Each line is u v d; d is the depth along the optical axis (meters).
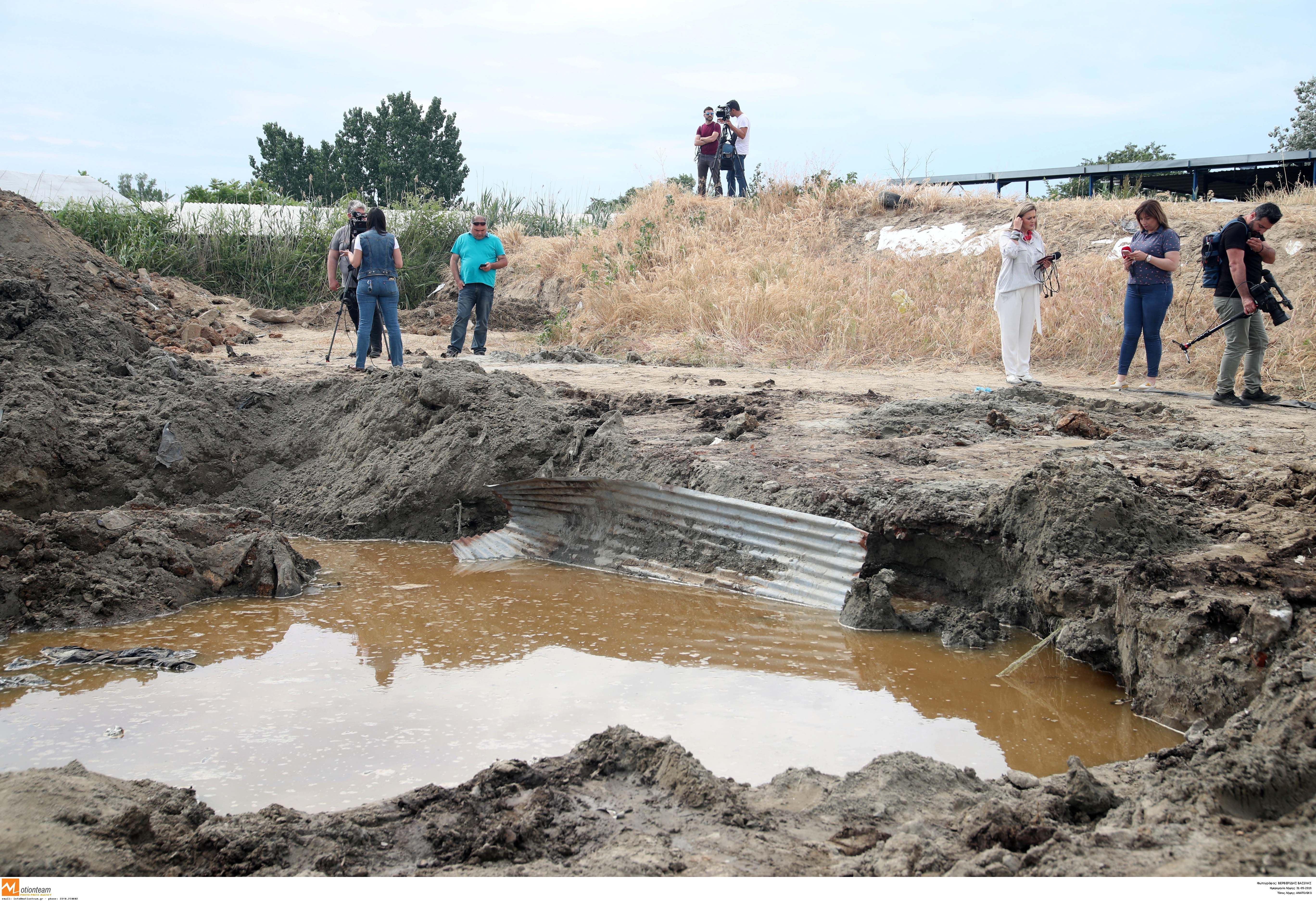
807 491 5.66
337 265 11.47
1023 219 9.89
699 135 19.81
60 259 10.88
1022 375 10.11
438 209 22.31
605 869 2.26
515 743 3.38
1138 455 6.44
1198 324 11.50
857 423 7.64
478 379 7.70
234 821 2.51
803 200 17.88
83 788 2.52
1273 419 7.91
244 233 19.59
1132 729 3.63
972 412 8.16
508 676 4.10
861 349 12.94
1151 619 3.86
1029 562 4.74
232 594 5.49
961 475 5.90
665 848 2.40
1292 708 2.82
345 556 6.58
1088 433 7.28
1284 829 2.27
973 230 15.80
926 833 2.50
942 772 2.93
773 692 3.95
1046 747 3.46
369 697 3.84
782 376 11.29
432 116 50.28
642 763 2.88
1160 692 3.71
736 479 6.04
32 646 4.56
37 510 6.64
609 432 6.95
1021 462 6.29
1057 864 2.18
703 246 17.22
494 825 2.53
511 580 5.87
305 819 2.58
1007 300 9.98
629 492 6.16
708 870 2.27
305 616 5.08
